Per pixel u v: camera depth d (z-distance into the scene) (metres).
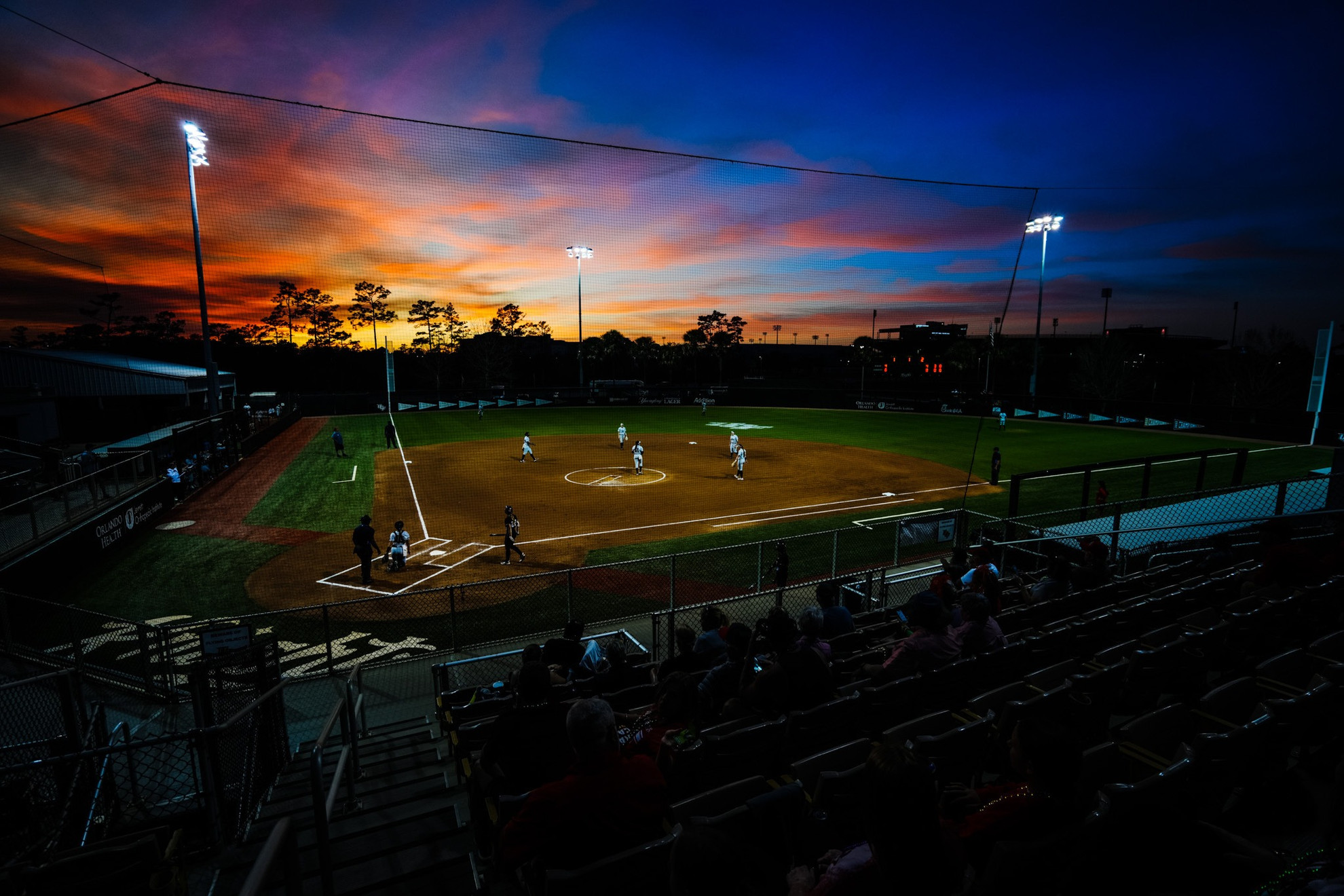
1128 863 2.54
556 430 49.78
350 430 49.25
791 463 35.28
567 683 5.92
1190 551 12.94
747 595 13.37
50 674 7.28
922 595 5.77
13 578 14.21
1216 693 4.28
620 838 2.93
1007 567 15.60
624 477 31.33
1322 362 19.75
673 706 4.85
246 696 7.67
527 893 3.63
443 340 83.81
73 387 31.05
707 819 3.05
